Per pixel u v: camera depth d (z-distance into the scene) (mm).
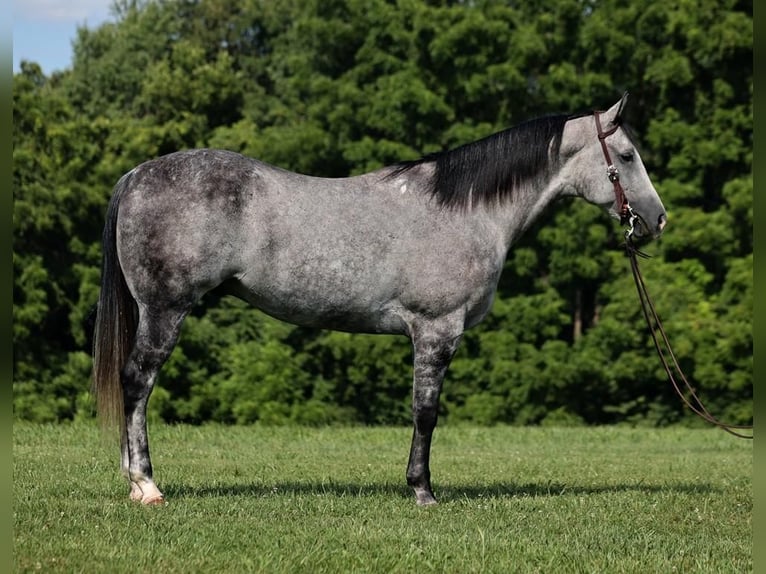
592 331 24203
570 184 7879
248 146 27266
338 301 7145
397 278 7199
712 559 5934
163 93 33062
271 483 8719
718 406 24078
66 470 8961
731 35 23938
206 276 6887
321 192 7168
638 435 17438
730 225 24141
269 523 6438
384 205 7262
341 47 27312
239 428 16016
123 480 8312
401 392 25031
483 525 6652
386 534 6156
